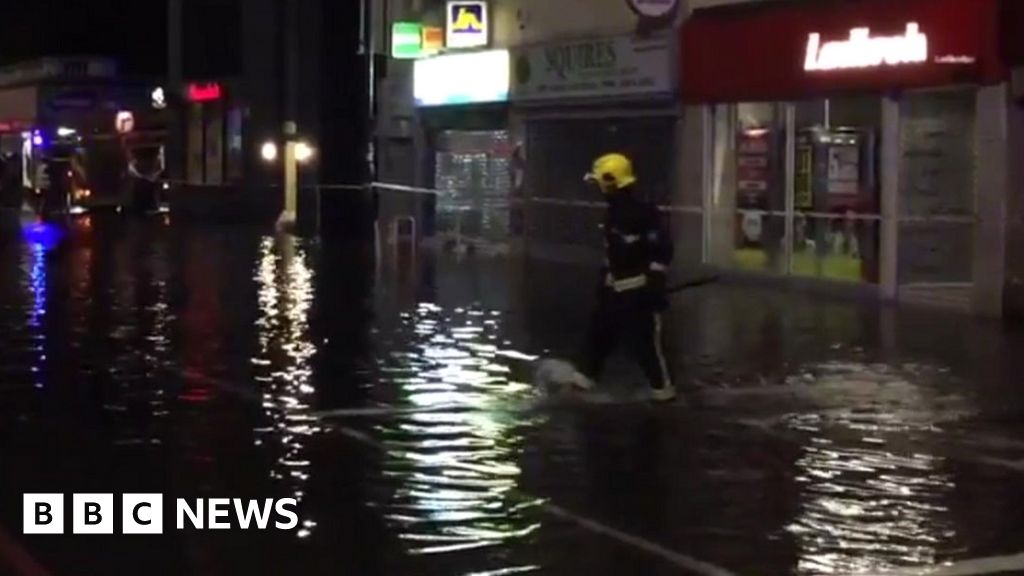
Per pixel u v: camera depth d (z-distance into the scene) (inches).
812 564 303.6
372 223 1375.5
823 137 834.8
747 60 864.3
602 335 500.4
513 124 1120.2
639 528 330.6
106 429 440.8
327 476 379.9
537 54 1075.9
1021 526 334.3
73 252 1173.7
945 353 594.9
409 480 375.6
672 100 939.3
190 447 414.9
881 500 357.4
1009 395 498.6
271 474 381.7
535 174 1096.2
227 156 1747.0
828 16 802.2
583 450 412.8
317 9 1459.2
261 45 1669.5
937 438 430.3
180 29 1835.6
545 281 924.0
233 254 1160.2
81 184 1908.2
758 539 322.0
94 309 761.0
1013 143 703.1
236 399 493.7
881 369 554.3
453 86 1175.6
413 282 920.9
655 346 484.7
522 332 671.1
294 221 1493.6
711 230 922.1
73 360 581.9
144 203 1855.3
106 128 2123.5
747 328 674.8
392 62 1282.0
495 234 1146.7
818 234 837.2
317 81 1455.5
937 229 783.1
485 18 1147.9
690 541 320.2
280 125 1649.9
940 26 726.5
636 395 499.2
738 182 902.4
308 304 791.7
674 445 420.5
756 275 877.2
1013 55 684.1
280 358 589.6
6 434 432.5
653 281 484.1
